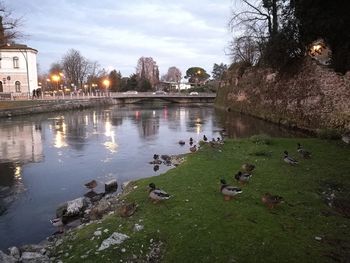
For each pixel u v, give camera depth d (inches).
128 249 400.5
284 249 379.6
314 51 1438.2
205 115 2374.5
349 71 1154.0
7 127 1766.7
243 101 2347.4
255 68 2224.4
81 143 1305.4
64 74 5265.8
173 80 7652.6
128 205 496.7
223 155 837.8
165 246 402.0
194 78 7450.8
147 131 1615.4
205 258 370.0
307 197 534.9
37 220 592.7
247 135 1365.7
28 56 3339.1
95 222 497.0
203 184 599.2
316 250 378.6
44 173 885.8
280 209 486.3
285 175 648.4
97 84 5290.4
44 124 1905.8
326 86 1255.5
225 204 502.0
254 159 785.6
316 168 696.4
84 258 392.5
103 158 1042.7
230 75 2925.7
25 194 727.7
